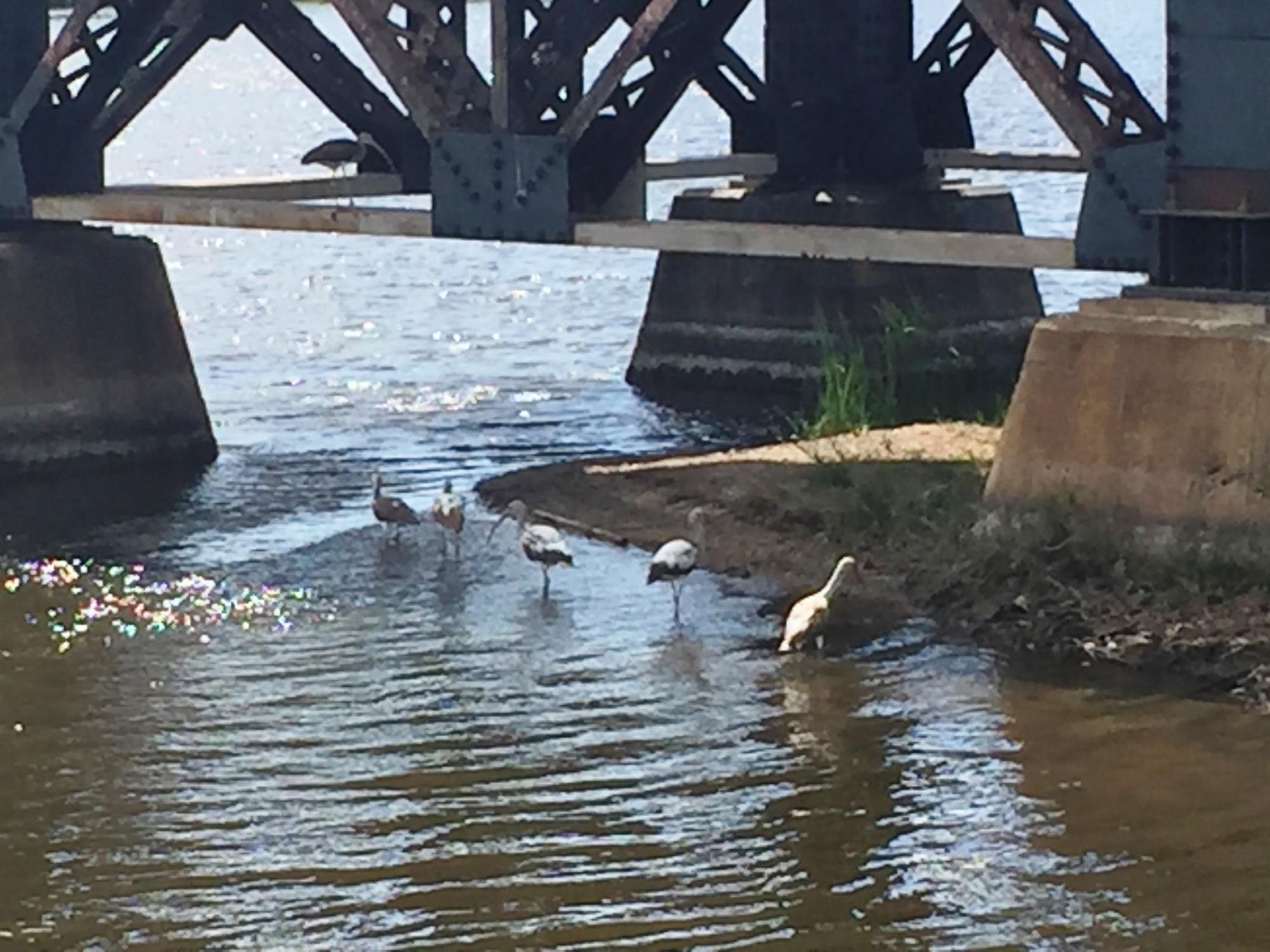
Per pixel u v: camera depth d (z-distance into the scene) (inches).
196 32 1047.6
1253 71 713.0
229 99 5098.4
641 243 885.2
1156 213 735.1
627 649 726.5
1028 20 765.3
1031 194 2313.0
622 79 882.8
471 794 609.0
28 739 658.8
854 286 1165.1
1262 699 658.2
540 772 623.5
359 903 544.1
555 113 919.7
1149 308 732.7
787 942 518.0
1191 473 709.9
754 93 1200.8
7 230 1035.9
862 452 912.3
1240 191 720.3
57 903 547.8
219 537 888.9
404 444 1071.0
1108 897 537.0
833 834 577.0
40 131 1043.3
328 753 642.2
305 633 754.2
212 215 994.1
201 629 763.4
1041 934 519.8
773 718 659.4
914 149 1178.6
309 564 841.5
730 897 542.0
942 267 1167.0
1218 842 566.3
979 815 586.9
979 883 546.9
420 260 1971.0
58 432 1010.7
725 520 850.8
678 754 634.2
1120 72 761.0
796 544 816.9
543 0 961.5
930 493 826.2
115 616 781.9
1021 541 732.0
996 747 632.4
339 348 1425.9
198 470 1019.9
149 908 544.4
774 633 737.0
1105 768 615.2
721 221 1181.7
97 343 1024.2
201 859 571.2
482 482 955.3
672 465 938.7
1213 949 510.9
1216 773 609.3
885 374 1036.5
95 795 615.2
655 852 569.0
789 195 1165.1
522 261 1941.4
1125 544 717.3
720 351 1200.2
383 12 910.4
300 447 1072.2
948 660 703.1
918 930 523.2
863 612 745.6
